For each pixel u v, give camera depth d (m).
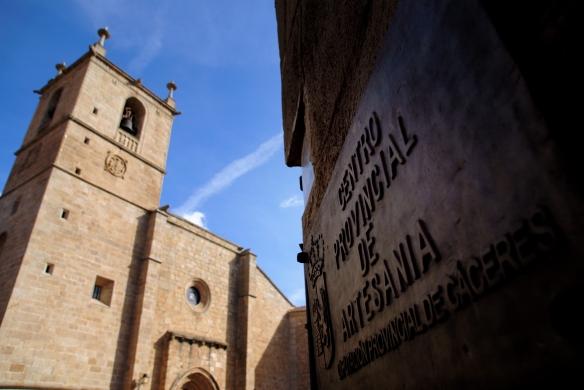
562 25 0.97
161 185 24.55
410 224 1.70
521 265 1.03
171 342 20.20
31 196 18.41
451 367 1.37
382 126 2.01
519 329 1.03
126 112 25.22
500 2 1.15
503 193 1.10
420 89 1.61
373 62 2.27
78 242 18.14
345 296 2.69
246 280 26.92
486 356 1.17
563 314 0.89
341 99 2.95
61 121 21.05
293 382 27.70
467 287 1.27
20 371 13.98
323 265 3.37
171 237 23.48
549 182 0.93
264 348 26.59
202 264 24.91
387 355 1.94
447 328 1.40
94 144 21.31
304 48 4.35
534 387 0.97
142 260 20.89
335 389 2.95
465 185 1.29
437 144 1.47
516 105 1.04
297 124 4.80
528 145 1.00
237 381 23.50
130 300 19.34
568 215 0.88
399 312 1.81
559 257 0.91
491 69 1.14
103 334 17.34
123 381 17.28
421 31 1.60
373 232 2.15
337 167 2.91
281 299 30.69
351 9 2.72
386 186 1.96
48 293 15.98
